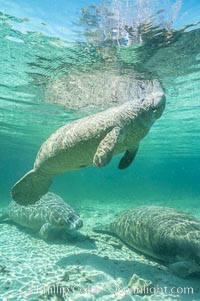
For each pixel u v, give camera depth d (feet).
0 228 36.29
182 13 26.40
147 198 104.88
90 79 42.86
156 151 130.82
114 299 18.40
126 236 30.27
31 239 31.83
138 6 25.61
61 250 27.94
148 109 15.28
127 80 42.86
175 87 45.88
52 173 19.92
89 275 21.76
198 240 23.38
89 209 65.57
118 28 28.78
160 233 25.89
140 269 23.75
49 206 32.96
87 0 25.32
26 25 29.07
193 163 200.34
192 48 32.35
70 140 16.24
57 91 48.88
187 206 76.07
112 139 14.35
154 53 33.88
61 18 27.84
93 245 30.01
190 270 22.27
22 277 21.22
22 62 38.09
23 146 139.74
